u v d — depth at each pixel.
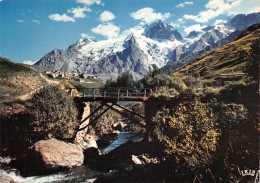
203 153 10.45
